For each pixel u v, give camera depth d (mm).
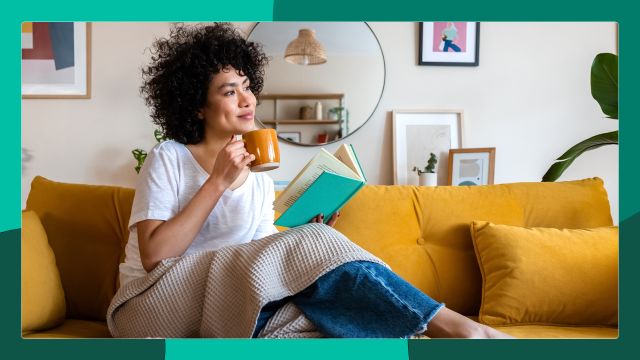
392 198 1801
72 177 2803
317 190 1309
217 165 1271
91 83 2799
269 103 2805
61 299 1428
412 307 1065
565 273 1591
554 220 1808
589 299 1588
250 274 1114
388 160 2846
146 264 1249
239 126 1438
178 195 1358
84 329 1421
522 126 2891
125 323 1231
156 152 1361
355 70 2826
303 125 2807
